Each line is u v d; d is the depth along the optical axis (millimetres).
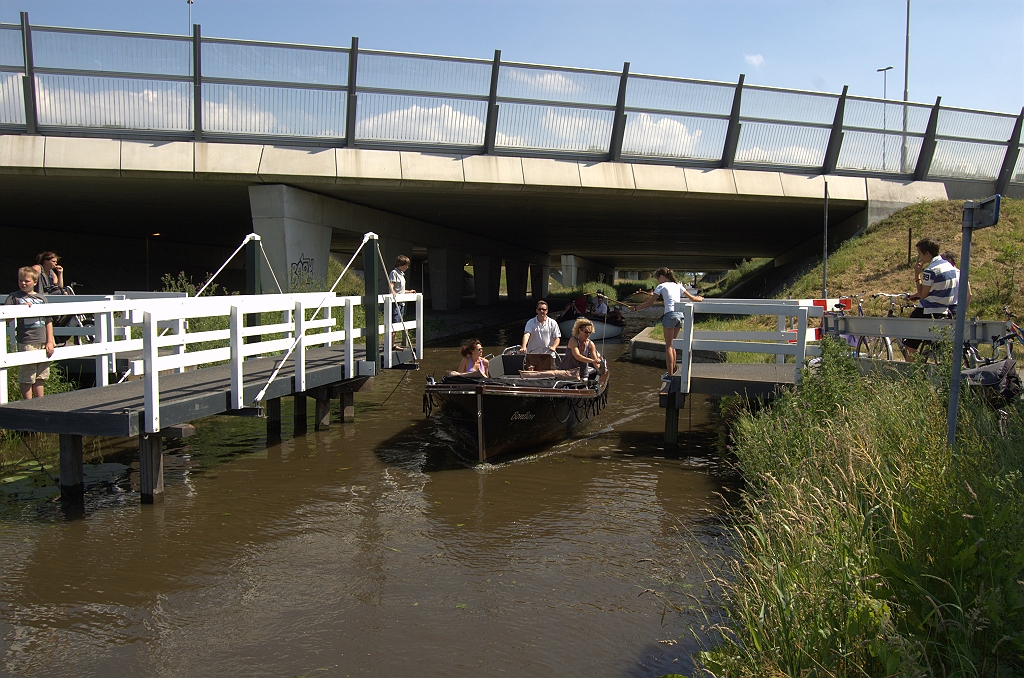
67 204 21656
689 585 5492
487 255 36875
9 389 9672
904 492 4465
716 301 9812
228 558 6137
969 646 3154
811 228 27047
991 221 4598
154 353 7039
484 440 8805
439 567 5961
